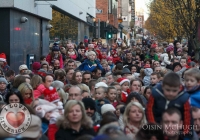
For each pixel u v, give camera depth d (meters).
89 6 69.38
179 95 10.86
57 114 12.70
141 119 11.60
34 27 38.06
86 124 11.60
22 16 33.84
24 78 17.61
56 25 48.38
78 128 11.55
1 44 30.66
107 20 89.50
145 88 18.09
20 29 33.34
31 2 34.94
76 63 28.59
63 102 15.43
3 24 30.58
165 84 10.62
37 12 37.31
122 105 14.70
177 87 10.59
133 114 11.58
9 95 14.00
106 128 8.18
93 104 13.77
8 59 30.59
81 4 60.12
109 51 48.69
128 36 133.00
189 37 43.97
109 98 16.94
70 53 32.56
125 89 19.69
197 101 12.40
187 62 32.91
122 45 50.91
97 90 16.45
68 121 11.50
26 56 35.28
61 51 31.48
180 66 25.52
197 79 12.64
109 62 34.59
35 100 13.34
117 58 39.16
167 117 10.07
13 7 30.28
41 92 16.69
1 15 30.58
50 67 26.28
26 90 14.91
